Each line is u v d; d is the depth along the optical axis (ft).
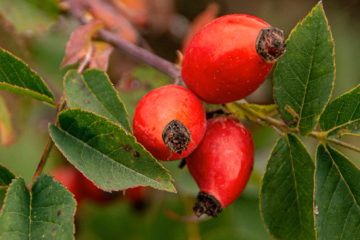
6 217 0.55
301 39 0.60
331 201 0.59
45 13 0.76
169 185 0.56
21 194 0.57
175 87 0.60
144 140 0.58
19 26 0.75
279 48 0.58
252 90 0.60
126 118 0.60
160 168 0.57
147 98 0.59
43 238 0.56
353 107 0.59
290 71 0.60
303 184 0.61
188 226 0.74
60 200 0.57
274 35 0.58
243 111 0.63
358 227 0.59
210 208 0.61
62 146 0.58
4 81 0.60
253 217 0.74
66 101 0.61
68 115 0.57
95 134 0.57
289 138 0.61
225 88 0.59
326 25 0.59
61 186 0.57
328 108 0.60
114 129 0.57
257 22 0.58
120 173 0.57
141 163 0.57
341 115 0.60
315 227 0.59
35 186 0.58
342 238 0.59
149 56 0.71
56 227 0.56
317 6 0.59
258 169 0.73
